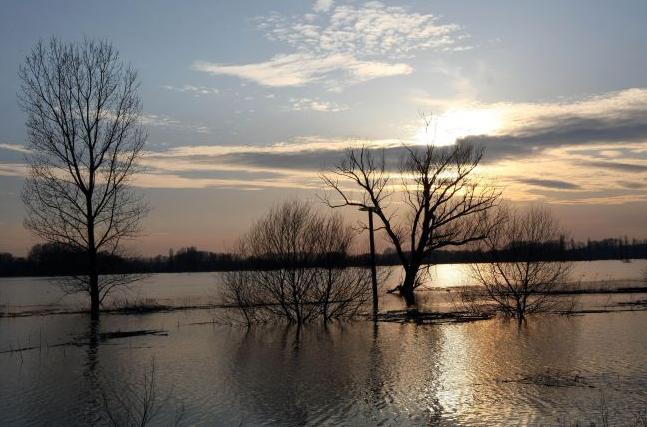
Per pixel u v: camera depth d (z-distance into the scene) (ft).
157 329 112.47
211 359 80.89
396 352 83.76
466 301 148.36
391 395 60.44
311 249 120.26
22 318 134.82
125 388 65.00
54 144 131.03
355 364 75.92
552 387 61.72
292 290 118.62
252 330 110.22
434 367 73.00
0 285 354.33
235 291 121.70
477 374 68.54
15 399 61.16
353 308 125.39
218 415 54.75
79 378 70.03
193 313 140.77
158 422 53.01
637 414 52.01
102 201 135.64
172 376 70.44
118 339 99.96
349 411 55.31
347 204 169.58
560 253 123.13
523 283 119.65
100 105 133.90
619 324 107.04
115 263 141.90
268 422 52.54
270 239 120.16
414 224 170.50
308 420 52.85
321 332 106.01
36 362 79.92
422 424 51.19
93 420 54.08
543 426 49.55
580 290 180.96
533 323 111.24
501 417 52.29
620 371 68.28
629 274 306.76
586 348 83.15
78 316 137.90
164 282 364.99
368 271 132.36
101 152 134.51
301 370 72.90
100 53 133.80
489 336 96.32
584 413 52.65
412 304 153.89
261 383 66.33
